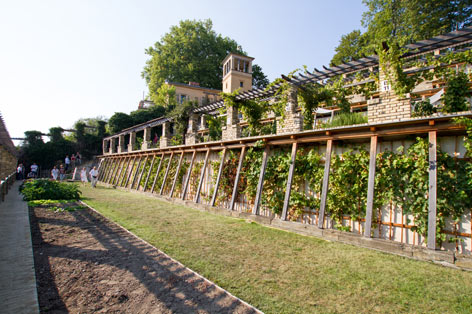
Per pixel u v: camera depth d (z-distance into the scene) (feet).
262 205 26.13
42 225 21.06
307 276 11.76
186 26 157.28
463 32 18.45
